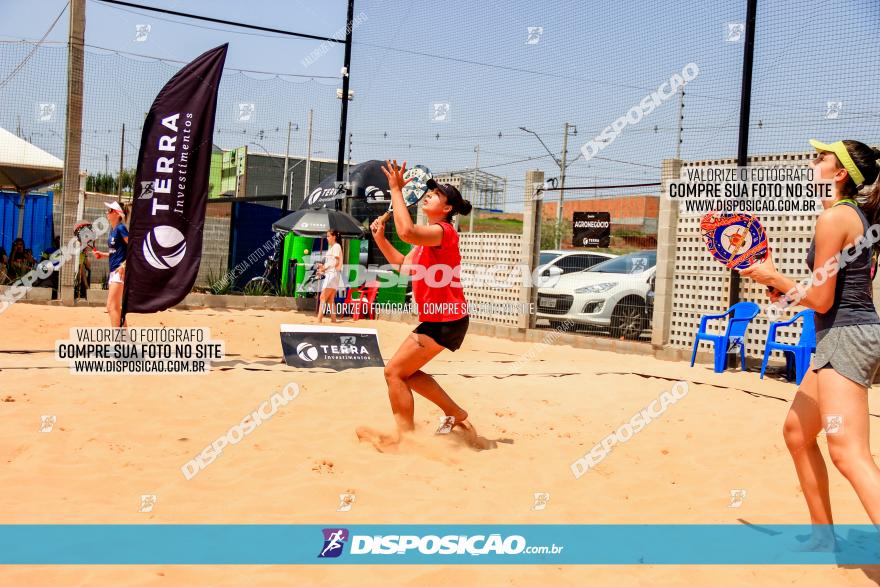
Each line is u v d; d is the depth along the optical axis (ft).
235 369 27.07
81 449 16.87
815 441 12.57
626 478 16.61
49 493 14.17
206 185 30.76
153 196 30.09
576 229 45.24
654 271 42.55
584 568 11.76
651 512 14.61
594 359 38.37
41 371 25.38
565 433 20.39
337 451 17.56
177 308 51.98
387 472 16.24
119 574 10.83
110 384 23.49
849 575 11.64
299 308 55.57
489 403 23.90
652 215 47.57
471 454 18.04
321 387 24.17
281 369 27.53
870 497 10.61
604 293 43.39
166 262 30.35
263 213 62.59
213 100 30.63
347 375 26.22
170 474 15.61
